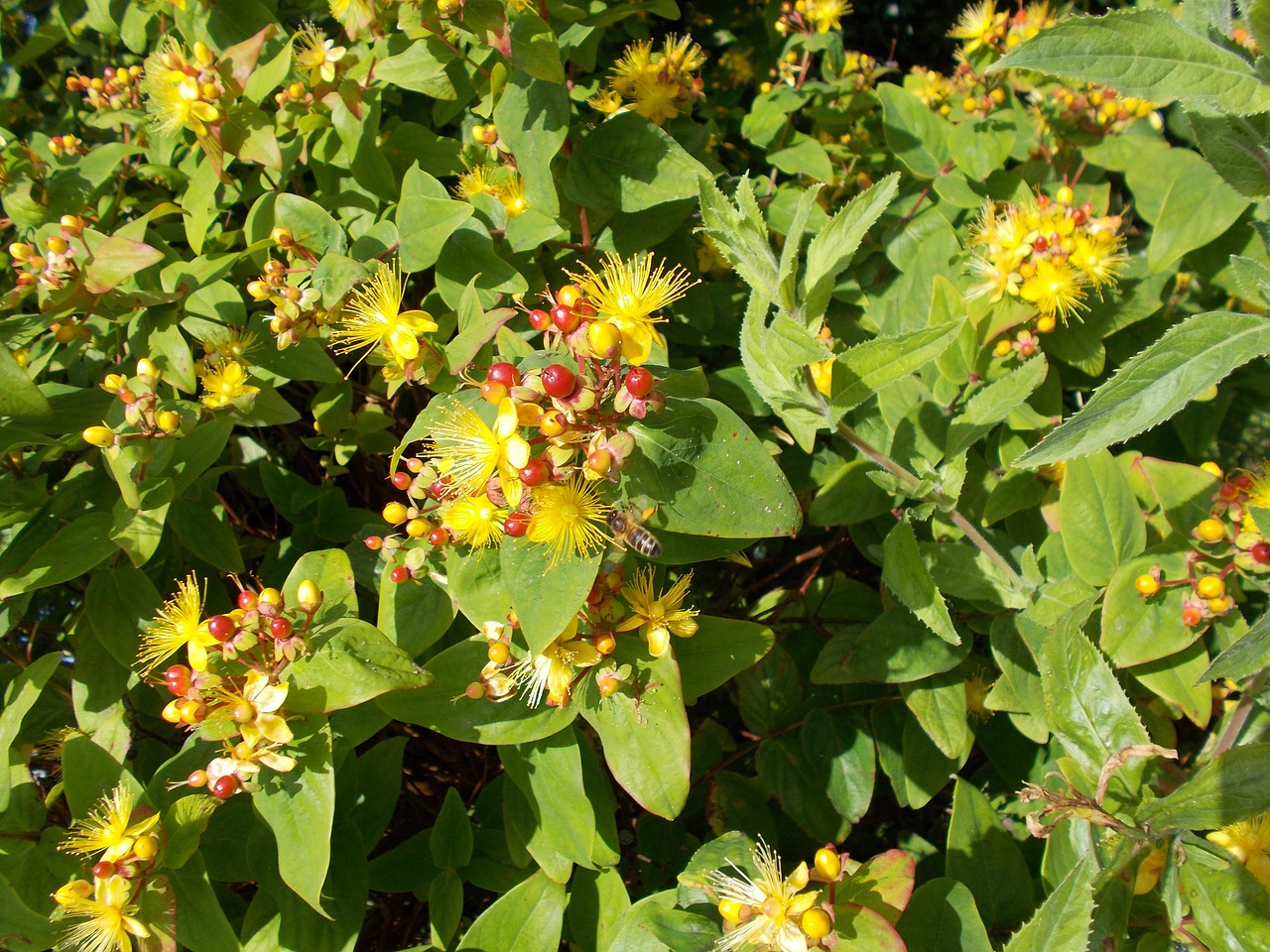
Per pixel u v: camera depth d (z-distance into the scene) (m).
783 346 0.20
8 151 0.32
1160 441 0.32
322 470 0.35
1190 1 0.20
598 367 0.20
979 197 0.32
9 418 0.26
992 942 0.24
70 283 0.26
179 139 0.32
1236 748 0.19
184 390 0.27
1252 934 0.19
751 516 0.20
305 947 0.23
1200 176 0.28
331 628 0.21
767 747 0.28
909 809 0.34
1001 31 0.34
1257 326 0.18
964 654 0.26
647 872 0.28
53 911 0.22
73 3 0.38
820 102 0.38
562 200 0.29
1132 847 0.21
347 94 0.28
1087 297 0.29
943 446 0.28
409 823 0.32
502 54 0.26
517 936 0.23
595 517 0.19
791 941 0.19
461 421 0.20
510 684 0.21
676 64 0.31
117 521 0.24
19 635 0.30
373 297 0.24
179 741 0.27
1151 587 0.23
